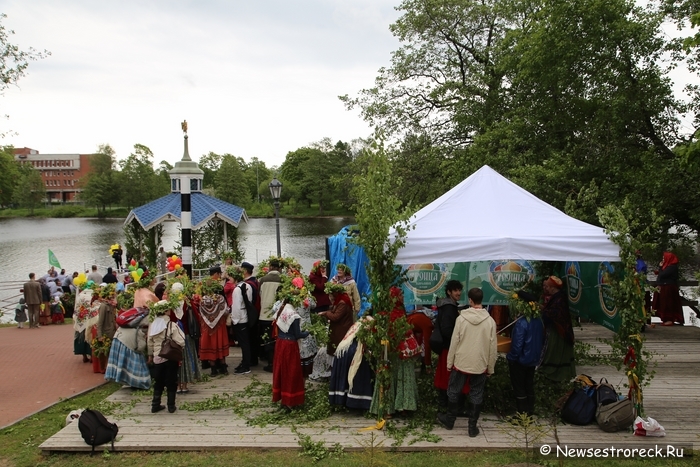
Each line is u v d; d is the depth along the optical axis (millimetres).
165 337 6742
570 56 13641
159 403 6922
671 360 9039
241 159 121875
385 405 6344
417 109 22062
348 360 6691
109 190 95125
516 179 13766
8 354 11227
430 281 8375
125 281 15344
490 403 6762
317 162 79625
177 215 19281
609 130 13797
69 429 6324
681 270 16188
